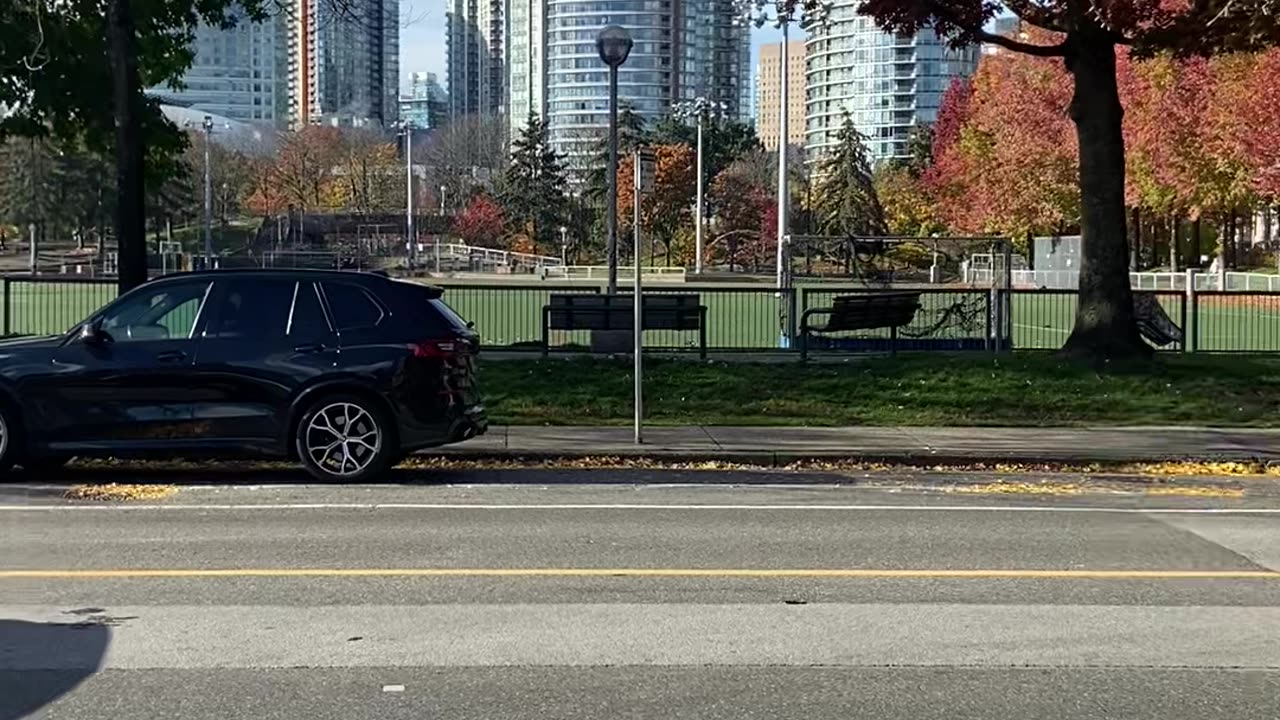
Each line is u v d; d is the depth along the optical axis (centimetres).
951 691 598
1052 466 1420
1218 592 797
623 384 1819
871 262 3638
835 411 1708
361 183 9562
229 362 1167
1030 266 6041
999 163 6366
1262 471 1393
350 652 650
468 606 744
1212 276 5400
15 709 563
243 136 9169
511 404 1709
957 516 1071
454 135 10381
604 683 604
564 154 9406
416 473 1296
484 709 567
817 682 609
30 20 1898
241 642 668
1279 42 1730
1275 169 4081
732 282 6084
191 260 5906
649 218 8325
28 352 1168
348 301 1201
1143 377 1830
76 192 7569
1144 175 5253
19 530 962
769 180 10038
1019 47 1972
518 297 3231
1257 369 1923
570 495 1161
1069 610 748
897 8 1928
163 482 1205
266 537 943
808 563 870
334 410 1180
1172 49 1833
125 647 657
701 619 719
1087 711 573
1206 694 597
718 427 1602
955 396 1761
